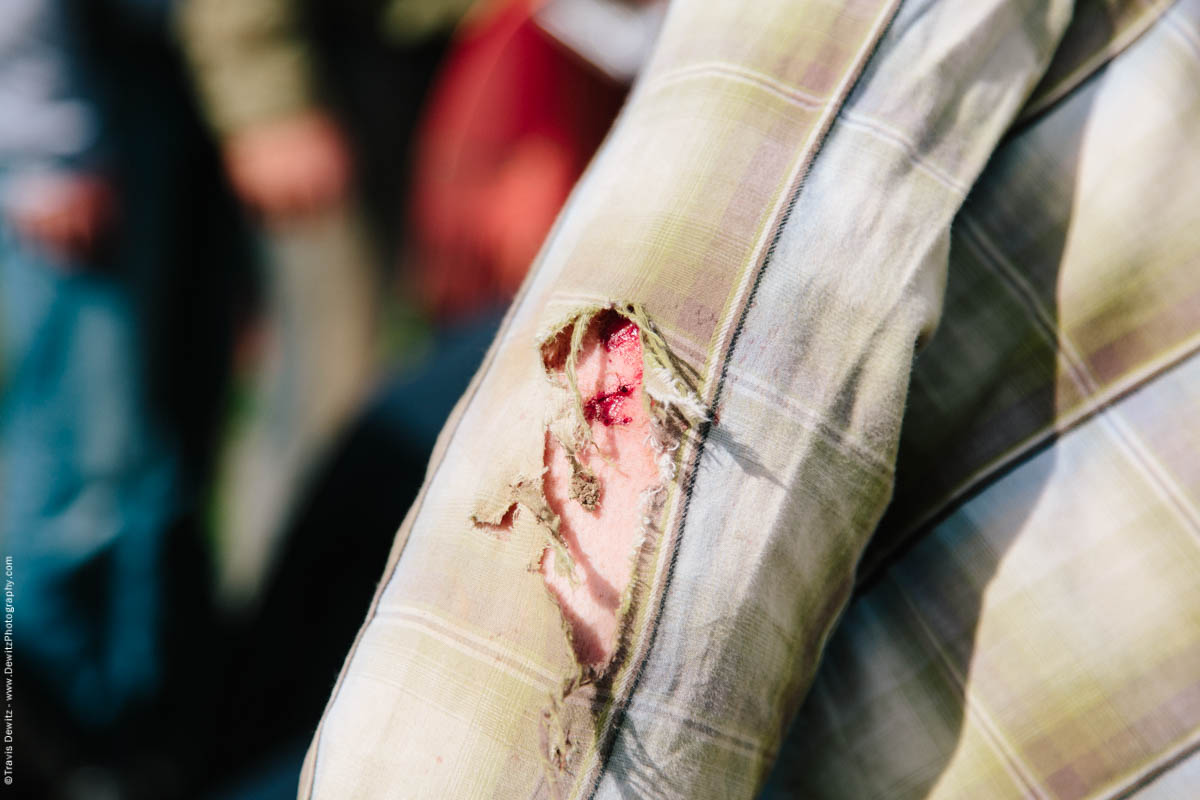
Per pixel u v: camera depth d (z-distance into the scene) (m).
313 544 1.20
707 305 0.50
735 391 0.49
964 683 0.61
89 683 2.14
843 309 0.51
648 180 0.52
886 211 0.52
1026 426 0.61
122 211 2.22
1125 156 0.60
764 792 0.66
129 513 2.27
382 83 2.58
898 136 0.52
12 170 2.08
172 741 2.11
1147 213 0.59
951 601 0.62
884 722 0.63
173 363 2.38
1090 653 0.59
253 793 1.26
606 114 1.48
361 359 2.58
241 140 2.37
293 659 1.25
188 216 2.36
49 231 2.13
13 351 2.17
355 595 1.21
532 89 1.48
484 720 0.48
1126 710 0.59
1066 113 0.60
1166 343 0.59
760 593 0.49
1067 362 0.60
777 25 0.54
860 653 0.64
